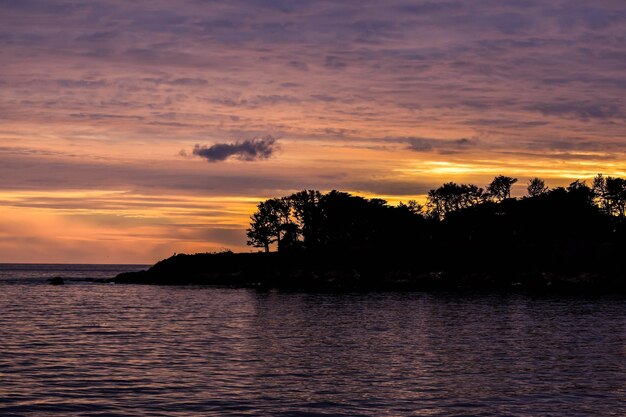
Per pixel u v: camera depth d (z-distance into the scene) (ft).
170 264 624.18
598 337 193.47
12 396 112.27
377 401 110.73
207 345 175.94
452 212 635.25
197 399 110.83
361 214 606.96
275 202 623.36
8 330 209.77
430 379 129.18
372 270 535.60
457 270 518.78
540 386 122.72
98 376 129.59
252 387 120.78
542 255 528.63
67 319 250.78
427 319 251.60
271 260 594.24
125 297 397.39
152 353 160.25
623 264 493.77
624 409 105.91
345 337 195.72
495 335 199.52
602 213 596.70
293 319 253.85
